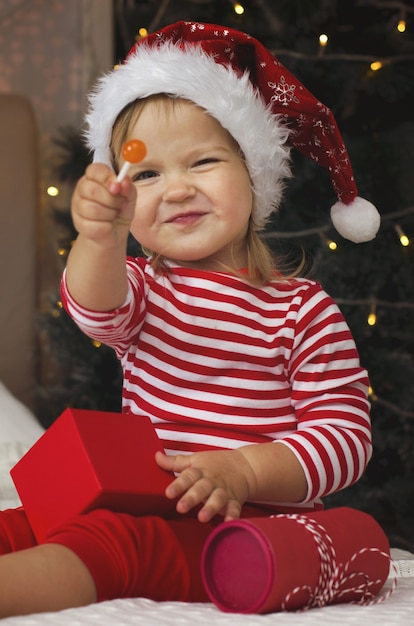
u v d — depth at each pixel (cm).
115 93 141
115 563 97
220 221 135
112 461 111
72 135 327
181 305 134
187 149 135
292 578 94
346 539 105
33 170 345
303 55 351
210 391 131
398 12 374
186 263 141
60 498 111
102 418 116
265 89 151
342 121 366
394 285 347
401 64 367
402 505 334
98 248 115
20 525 120
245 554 95
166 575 102
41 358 350
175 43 154
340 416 130
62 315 322
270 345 134
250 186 142
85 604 94
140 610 90
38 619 84
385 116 368
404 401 332
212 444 128
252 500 121
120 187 111
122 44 366
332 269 329
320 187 332
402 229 347
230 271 139
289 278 142
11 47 354
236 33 150
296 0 349
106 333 127
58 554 95
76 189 114
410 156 368
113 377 325
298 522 101
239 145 140
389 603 105
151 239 136
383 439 331
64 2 355
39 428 236
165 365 132
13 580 90
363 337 334
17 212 343
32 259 344
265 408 132
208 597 106
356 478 128
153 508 112
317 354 134
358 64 355
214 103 136
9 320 342
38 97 355
